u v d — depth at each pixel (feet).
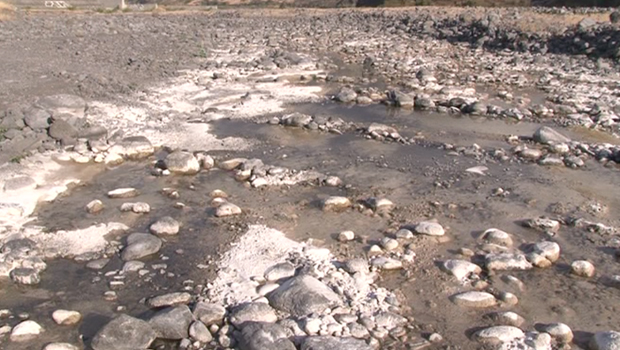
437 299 21.13
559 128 41.83
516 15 84.69
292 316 19.72
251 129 40.96
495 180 32.24
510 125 42.57
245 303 20.13
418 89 52.90
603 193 30.78
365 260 23.27
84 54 64.34
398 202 29.30
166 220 26.09
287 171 32.96
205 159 34.09
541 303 21.16
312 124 41.19
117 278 22.41
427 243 24.97
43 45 71.31
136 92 48.21
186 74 56.34
